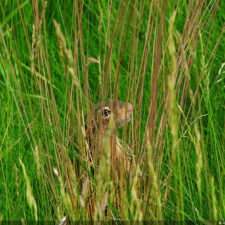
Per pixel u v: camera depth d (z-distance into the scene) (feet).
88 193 15.29
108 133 10.43
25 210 16.03
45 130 15.37
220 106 21.95
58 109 22.48
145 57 15.08
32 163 18.40
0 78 26.32
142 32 26.14
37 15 14.53
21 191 16.31
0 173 17.06
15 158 17.10
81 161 14.74
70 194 14.87
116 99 14.14
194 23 15.76
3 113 19.07
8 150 16.80
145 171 14.71
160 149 15.34
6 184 15.79
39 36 13.14
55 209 14.96
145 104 20.65
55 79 25.02
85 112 21.84
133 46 14.02
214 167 18.30
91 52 27.53
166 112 14.78
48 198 15.87
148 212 14.71
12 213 15.40
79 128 14.69
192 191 16.66
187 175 16.28
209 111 15.89
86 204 14.57
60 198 14.89
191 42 14.98
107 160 10.62
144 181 14.89
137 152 15.29
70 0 29.96
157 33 14.57
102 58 26.66
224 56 23.25
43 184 14.89
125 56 25.62
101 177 11.12
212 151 17.43
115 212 14.42
